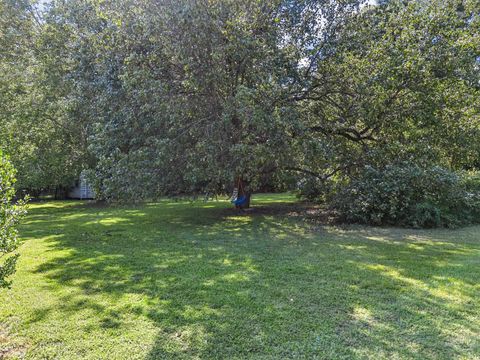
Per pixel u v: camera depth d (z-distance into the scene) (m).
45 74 11.62
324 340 2.58
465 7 8.26
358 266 4.43
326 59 8.03
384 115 8.17
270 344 2.54
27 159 12.07
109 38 7.40
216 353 2.43
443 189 7.61
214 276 4.11
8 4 12.35
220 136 7.09
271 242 6.04
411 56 7.25
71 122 11.56
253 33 7.48
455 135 8.69
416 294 3.45
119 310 3.16
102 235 6.89
